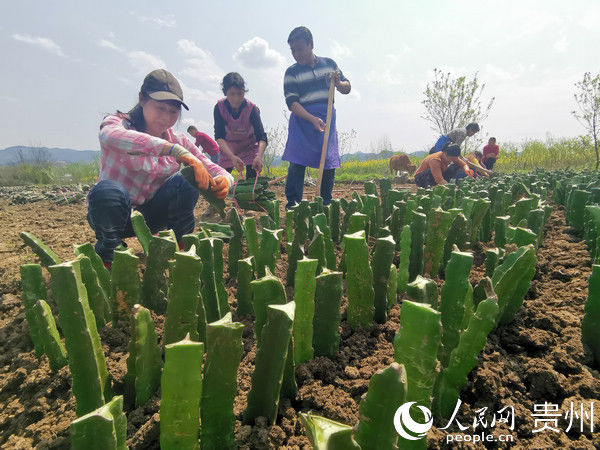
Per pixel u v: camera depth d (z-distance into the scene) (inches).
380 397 32.2
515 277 57.9
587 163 489.1
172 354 34.5
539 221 93.4
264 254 73.9
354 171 618.5
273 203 126.3
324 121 172.9
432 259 83.3
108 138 91.3
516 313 69.3
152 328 49.3
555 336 62.3
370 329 63.8
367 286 61.4
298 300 51.3
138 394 48.5
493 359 57.1
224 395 38.6
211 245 61.9
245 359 58.9
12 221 227.8
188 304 49.7
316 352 56.9
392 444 32.6
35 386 59.6
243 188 144.1
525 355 60.4
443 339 52.7
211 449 40.1
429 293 51.5
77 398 44.4
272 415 44.4
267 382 43.4
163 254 67.8
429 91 535.2
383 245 63.6
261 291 47.1
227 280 92.1
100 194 96.1
